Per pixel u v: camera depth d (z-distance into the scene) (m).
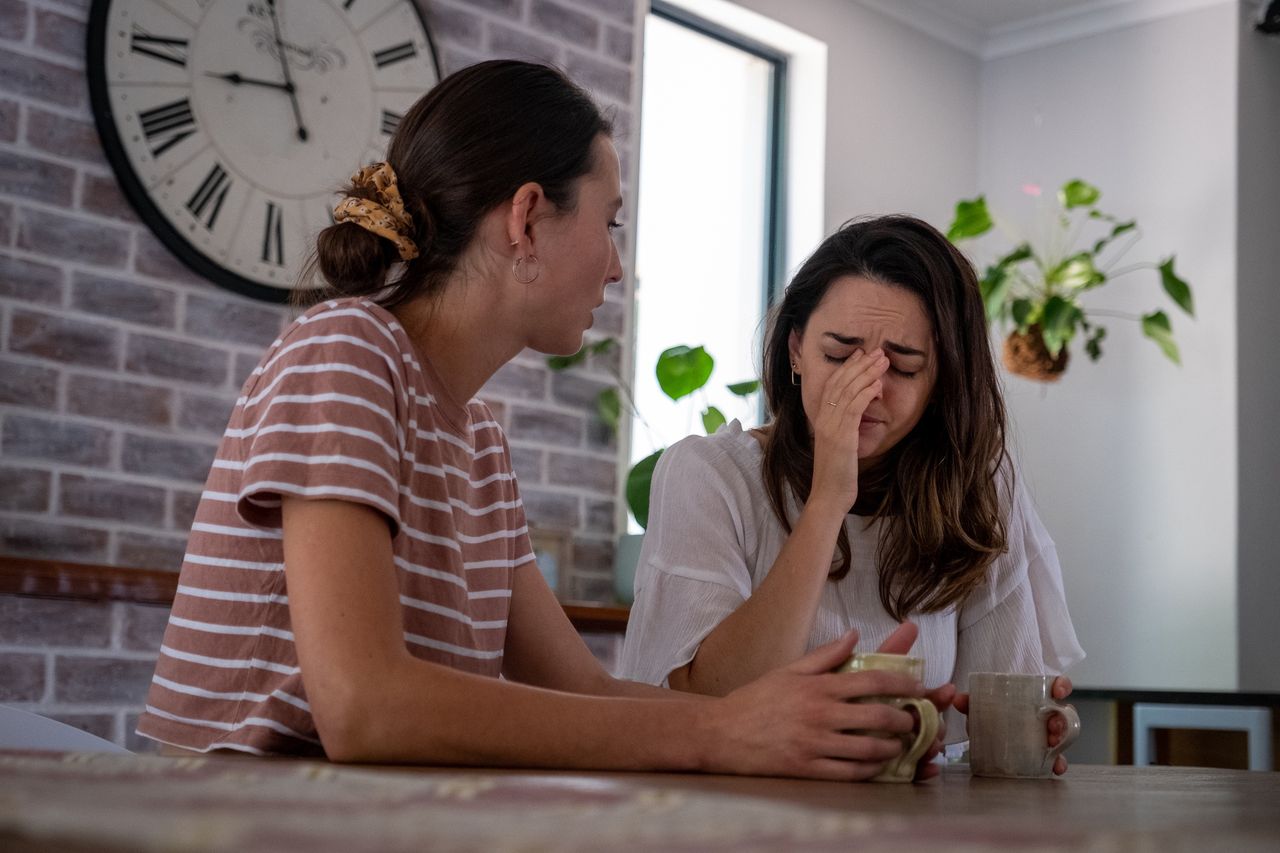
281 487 1.02
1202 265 4.27
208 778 0.64
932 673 1.70
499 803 0.58
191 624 1.13
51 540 2.71
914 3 4.64
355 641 0.96
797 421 1.70
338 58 3.17
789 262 4.37
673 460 1.68
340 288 1.25
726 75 4.31
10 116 2.71
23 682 2.62
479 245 1.25
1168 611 4.20
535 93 1.29
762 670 1.48
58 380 2.74
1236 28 4.29
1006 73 4.85
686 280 4.12
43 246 2.74
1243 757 3.00
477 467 1.35
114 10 2.84
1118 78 4.55
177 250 2.90
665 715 0.97
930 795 0.88
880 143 4.55
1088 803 0.86
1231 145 4.26
